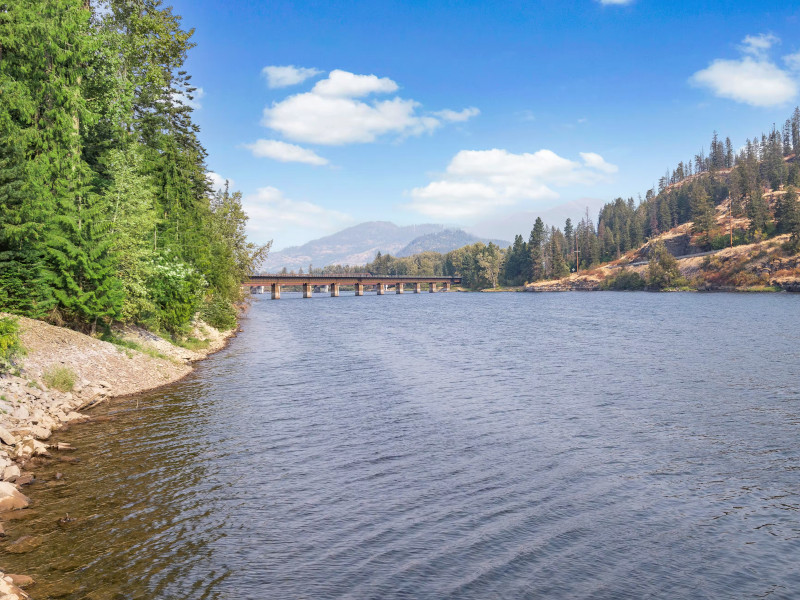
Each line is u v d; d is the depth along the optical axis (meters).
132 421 23.55
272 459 19.03
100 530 13.38
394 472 17.91
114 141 41.97
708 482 17.12
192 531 13.50
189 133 70.12
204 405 26.77
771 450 20.16
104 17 45.75
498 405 27.41
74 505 14.83
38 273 30.67
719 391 30.27
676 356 43.47
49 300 31.16
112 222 34.62
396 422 24.08
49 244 31.22
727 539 13.47
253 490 16.22
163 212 50.41
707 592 11.20
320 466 18.41
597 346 51.19
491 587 11.30
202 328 57.38
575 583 11.48
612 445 20.88
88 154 39.88
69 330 31.75
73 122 34.47
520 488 16.61
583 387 31.92
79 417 23.58
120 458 18.75
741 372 35.78
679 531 13.87
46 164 32.06
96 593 10.62
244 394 29.56
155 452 19.47
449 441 21.33
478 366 39.94
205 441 20.91
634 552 12.80
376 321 88.50
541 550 12.86
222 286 64.38
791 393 29.47
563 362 41.69
